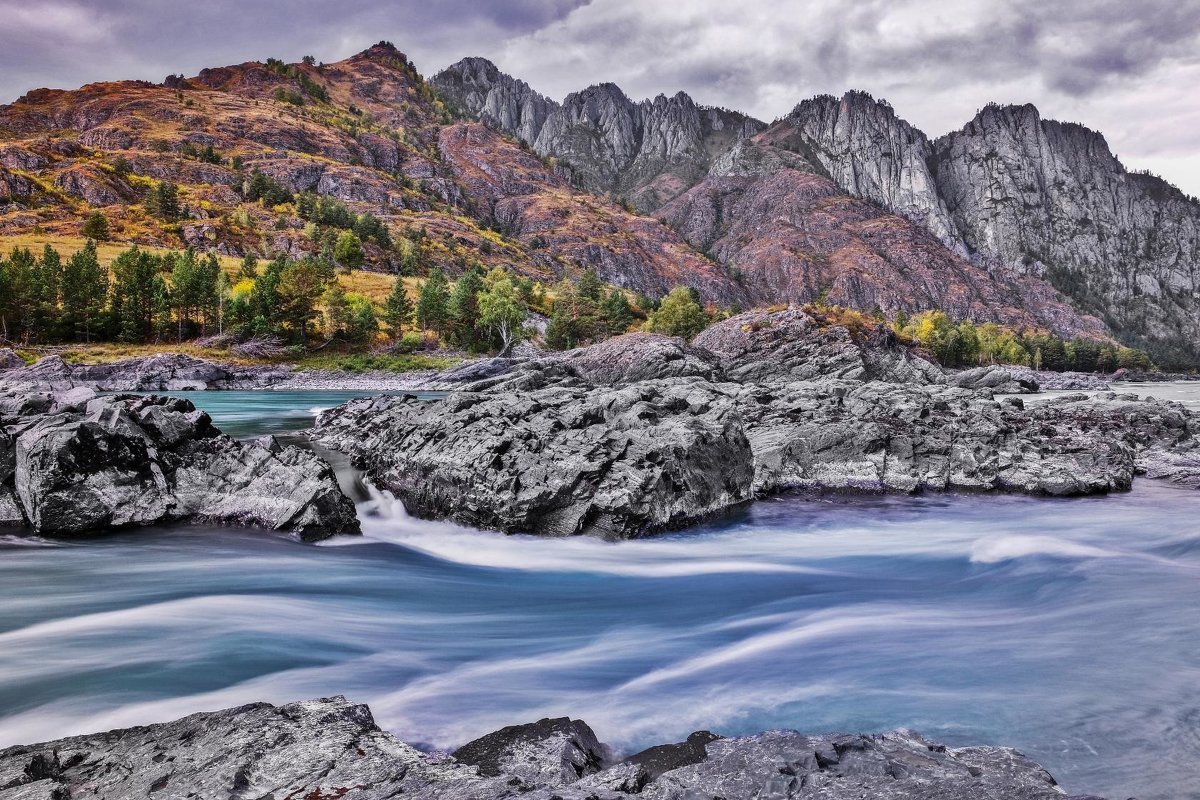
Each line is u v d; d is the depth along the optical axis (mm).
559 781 7363
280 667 11875
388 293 169875
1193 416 42875
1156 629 13711
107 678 11172
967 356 196375
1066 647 12758
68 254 161875
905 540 22094
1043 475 29172
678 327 141750
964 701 10328
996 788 6023
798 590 17172
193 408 24281
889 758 6980
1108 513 25547
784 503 27188
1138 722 9516
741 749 7223
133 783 6742
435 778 6445
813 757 6766
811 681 11281
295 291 124125
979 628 14008
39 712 9938
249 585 16484
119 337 119438
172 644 12672
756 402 38125
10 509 20344
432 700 10609
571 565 19234
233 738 7516
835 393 40031
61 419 21562
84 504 19609
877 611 15328
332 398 83750
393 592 16672
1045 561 19266
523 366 62844
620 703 10484
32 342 111250
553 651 13031
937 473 29469
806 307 111375
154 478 21125
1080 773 8180
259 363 117125
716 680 11414
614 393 32188
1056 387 148875
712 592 17047
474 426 24859
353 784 6426
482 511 22188
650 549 20953
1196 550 20281
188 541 19484
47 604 14641
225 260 181625
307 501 20641
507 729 9086
